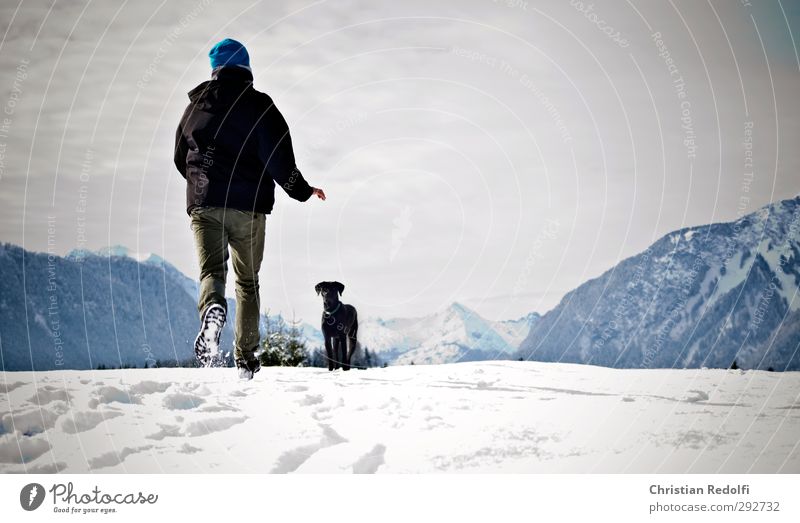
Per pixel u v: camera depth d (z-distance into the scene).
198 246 5.00
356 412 3.99
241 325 5.29
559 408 4.04
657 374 6.39
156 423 3.62
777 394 4.94
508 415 3.82
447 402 4.26
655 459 3.06
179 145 5.21
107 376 5.27
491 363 7.62
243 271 5.23
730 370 6.72
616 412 3.94
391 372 6.72
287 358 13.27
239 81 5.14
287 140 5.20
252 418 3.80
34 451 3.30
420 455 3.06
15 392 4.32
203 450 3.22
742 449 3.23
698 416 3.90
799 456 3.11
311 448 3.22
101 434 3.44
